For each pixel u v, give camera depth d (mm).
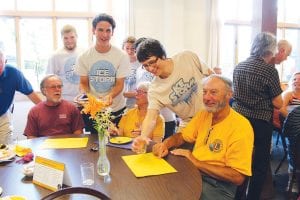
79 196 1275
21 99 4793
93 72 2648
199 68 2068
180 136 1966
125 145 1977
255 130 2334
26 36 4945
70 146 1963
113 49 2654
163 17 5527
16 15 4820
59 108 2473
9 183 1406
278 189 3037
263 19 3076
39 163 1402
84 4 5141
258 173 2389
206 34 5828
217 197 1604
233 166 1615
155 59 1870
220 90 1667
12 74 2662
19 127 4809
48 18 5000
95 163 1655
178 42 5477
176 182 1408
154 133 2338
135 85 3172
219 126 1724
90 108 1503
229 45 6199
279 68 6633
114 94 2639
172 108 2115
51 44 5059
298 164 2533
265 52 2262
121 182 1411
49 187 1345
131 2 5246
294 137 2471
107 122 1527
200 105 2064
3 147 1881
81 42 5215
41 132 2453
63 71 3344
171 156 1762
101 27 2496
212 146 1720
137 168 1571
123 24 5238
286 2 6652
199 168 1665
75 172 1537
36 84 5070
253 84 2277
